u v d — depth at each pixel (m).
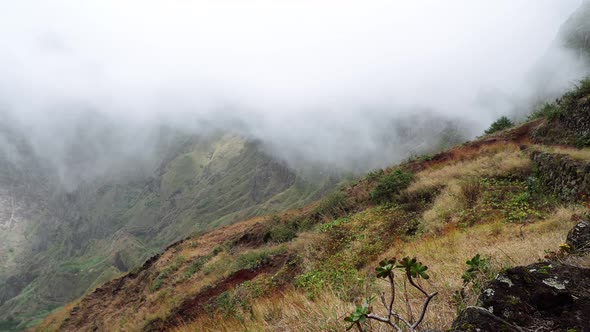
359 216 14.41
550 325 1.37
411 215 12.44
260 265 13.84
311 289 6.48
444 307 2.57
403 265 1.57
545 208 9.12
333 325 2.82
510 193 10.88
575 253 3.03
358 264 9.31
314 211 18.89
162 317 13.35
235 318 5.85
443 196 12.55
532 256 4.27
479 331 1.22
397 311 2.87
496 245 6.18
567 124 14.70
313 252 11.95
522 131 18.89
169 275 19.23
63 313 23.05
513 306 1.48
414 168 19.38
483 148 18.31
